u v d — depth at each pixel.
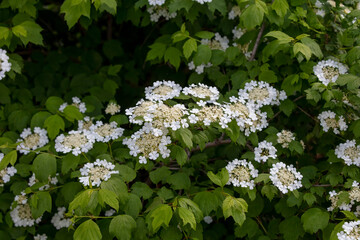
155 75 3.82
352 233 2.36
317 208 2.63
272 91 2.84
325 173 3.03
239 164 2.69
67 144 2.58
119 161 2.72
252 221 2.91
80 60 4.42
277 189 2.72
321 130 3.09
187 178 2.78
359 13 2.93
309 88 2.87
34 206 2.65
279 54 3.03
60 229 3.18
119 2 3.33
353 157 2.76
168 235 2.43
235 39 3.39
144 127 2.47
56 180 2.95
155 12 3.38
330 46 3.13
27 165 2.95
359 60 2.85
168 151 2.51
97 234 2.26
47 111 3.28
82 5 2.80
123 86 4.11
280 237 2.96
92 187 2.46
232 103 2.77
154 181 2.77
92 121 3.24
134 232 2.45
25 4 3.09
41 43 2.92
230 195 2.50
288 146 2.84
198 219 2.40
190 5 2.93
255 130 2.84
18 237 3.14
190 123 2.50
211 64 3.23
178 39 3.02
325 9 3.15
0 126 3.26
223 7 3.00
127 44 4.38
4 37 2.83
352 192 2.60
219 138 3.20
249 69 3.06
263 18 3.02
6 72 2.85
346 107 2.96
